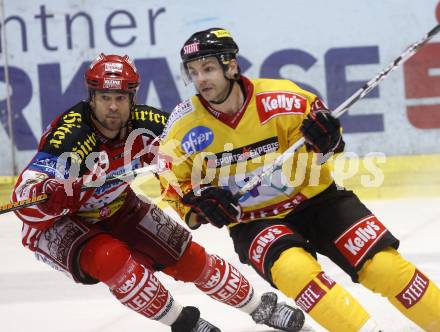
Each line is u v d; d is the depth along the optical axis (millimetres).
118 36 24000
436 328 9516
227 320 12531
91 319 13117
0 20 24141
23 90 24266
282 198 10195
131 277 10328
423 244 17219
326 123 9266
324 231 9992
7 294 15078
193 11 23781
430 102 23500
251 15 23656
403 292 9453
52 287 15445
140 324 12648
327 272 15219
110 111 10391
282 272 9453
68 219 10805
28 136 24375
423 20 23375
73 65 24141
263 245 9734
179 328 10914
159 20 23875
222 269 11234
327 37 23594
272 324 11641
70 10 23984
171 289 14742
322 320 9367
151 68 24016
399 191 23438
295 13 23594
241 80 9906
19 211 10461
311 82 23750
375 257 9500
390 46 23500
